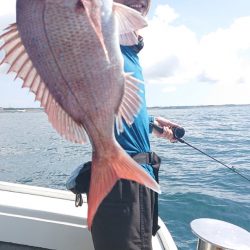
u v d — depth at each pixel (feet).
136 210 6.62
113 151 4.85
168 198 26.99
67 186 7.37
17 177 37.63
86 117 4.71
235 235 7.75
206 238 7.48
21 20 4.44
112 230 6.57
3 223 8.61
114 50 4.76
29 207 8.77
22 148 62.44
